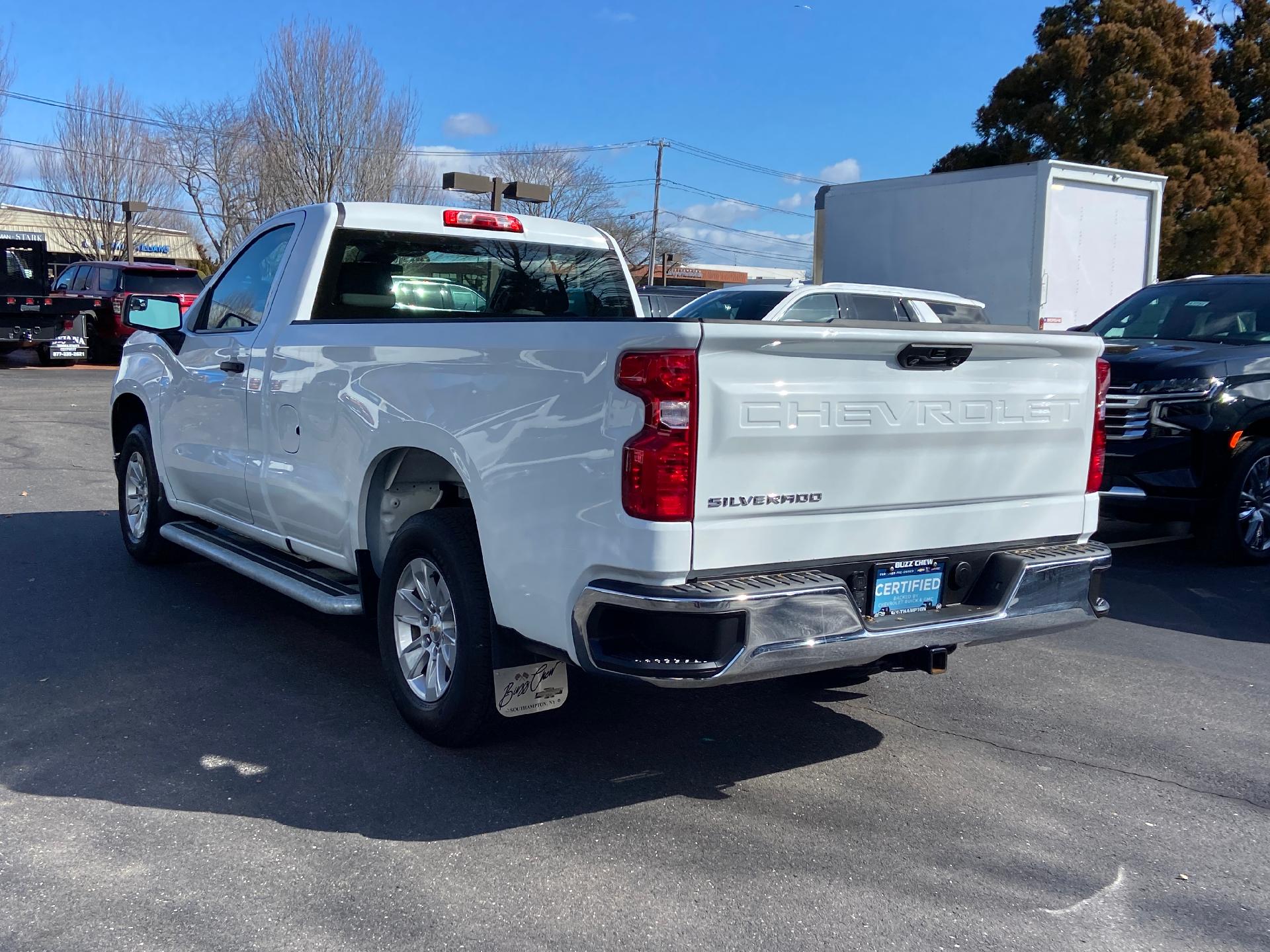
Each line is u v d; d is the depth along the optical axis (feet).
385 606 14.11
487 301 18.60
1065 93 82.33
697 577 10.53
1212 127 81.87
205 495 19.06
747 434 10.51
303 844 11.08
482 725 12.92
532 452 11.36
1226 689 16.98
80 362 75.10
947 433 12.03
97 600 19.75
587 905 10.07
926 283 43.83
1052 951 9.63
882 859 11.18
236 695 15.21
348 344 14.44
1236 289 28.04
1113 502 24.59
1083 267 41.24
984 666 17.93
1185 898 10.64
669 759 13.62
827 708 15.71
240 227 129.29
